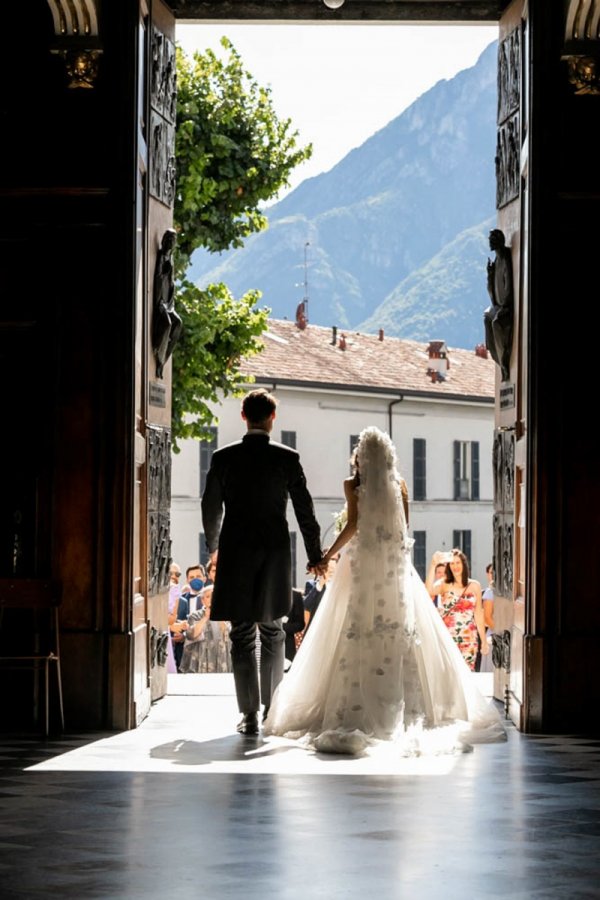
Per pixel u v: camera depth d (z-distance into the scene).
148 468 13.15
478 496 60.97
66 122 12.48
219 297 31.20
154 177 13.48
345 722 11.30
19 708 12.42
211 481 12.16
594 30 12.38
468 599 17.38
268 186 31.22
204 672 18.75
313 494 53.06
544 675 12.33
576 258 12.52
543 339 12.48
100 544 12.26
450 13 14.45
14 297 12.48
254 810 8.52
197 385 30.64
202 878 6.85
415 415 57.56
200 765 10.26
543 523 12.41
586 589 12.43
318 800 8.86
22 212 12.48
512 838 7.75
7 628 12.48
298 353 54.84
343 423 54.44
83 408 12.36
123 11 12.42
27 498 12.41
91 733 11.95
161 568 13.91
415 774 9.92
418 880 6.83
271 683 12.33
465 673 11.98
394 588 11.66
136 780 9.57
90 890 6.62
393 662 11.47
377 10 14.46
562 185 12.52
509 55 13.77
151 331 13.43
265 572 12.00
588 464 12.48
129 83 12.42
